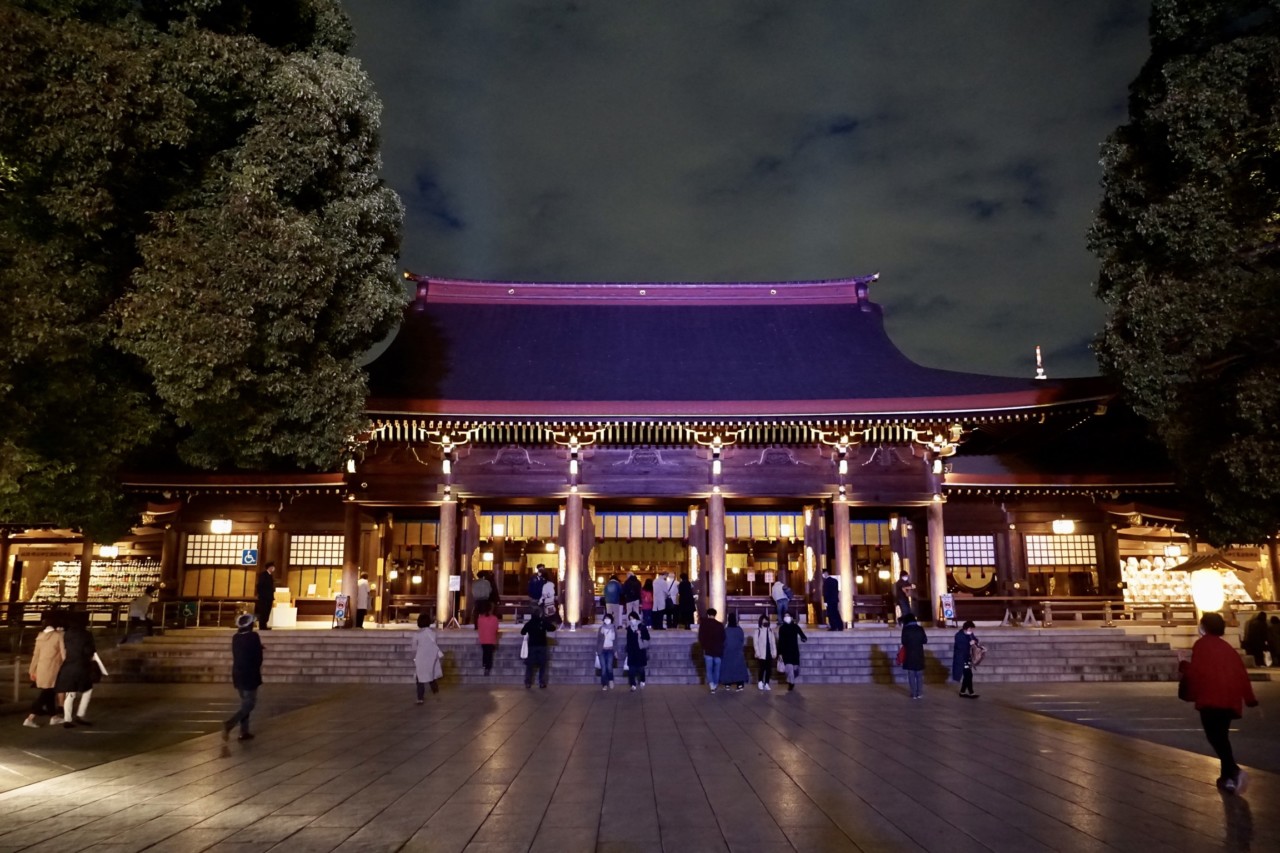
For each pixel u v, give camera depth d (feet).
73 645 58.23
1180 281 66.85
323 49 73.97
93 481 64.59
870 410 100.89
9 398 54.60
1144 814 34.19
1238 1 67.41
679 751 47.93
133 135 58.29
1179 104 65.72
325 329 70.64
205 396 60.70
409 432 103.60
